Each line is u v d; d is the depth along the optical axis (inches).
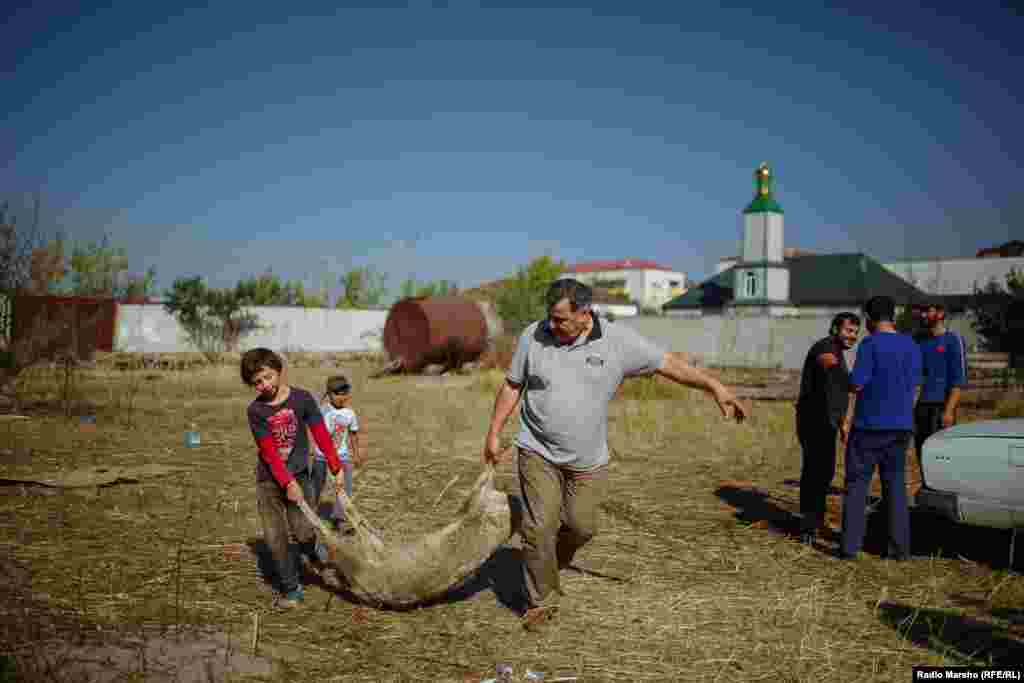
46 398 567.8
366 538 183.8
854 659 160.2
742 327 1302.9
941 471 225.1
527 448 173.6
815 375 250.1
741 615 184.1
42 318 542.3
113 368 884.0
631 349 172.2
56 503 269.7
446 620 178.2
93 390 655.1
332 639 165.0
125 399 606.5
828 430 245.0
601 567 219.5
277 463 178.1
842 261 2062.0
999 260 2224.4
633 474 360.5
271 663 150.3
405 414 563.2
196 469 341.4
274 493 181.9
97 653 146.4
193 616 172.1
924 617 183.9
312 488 190.7
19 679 131.9
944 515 224.7
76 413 510.3
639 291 4165.8
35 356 542.6
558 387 169.3
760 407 622.5
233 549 225.0
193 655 150.1
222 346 1241.4
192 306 1202.6
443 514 273.6
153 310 1187.9
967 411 588.4
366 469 355.3
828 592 201.2
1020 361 789.2
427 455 395.9
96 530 237.8
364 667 151.8
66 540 225.0
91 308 823.7
